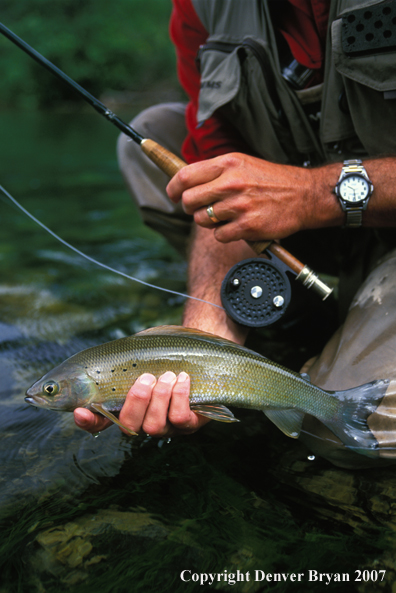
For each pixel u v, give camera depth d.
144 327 1.37
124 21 11.70
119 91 11.74
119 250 1.96
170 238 1.41
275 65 1.10
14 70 11.09
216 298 1.09
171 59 12.05
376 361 0.98
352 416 0.95
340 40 1.03
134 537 0.88
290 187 1.00
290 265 1.01
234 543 0.87
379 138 1.05
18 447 1.01
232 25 1.13
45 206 2.69
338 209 1.02
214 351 0.95
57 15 11.53
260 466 0.98
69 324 1.38
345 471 0.97
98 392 0.93
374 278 1.04
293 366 1.20
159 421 0.91
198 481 0.96
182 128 1.42
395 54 1.01
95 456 1.00
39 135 6.07
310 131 1.12
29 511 0.91
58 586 0.83
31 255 1.88
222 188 0.98
